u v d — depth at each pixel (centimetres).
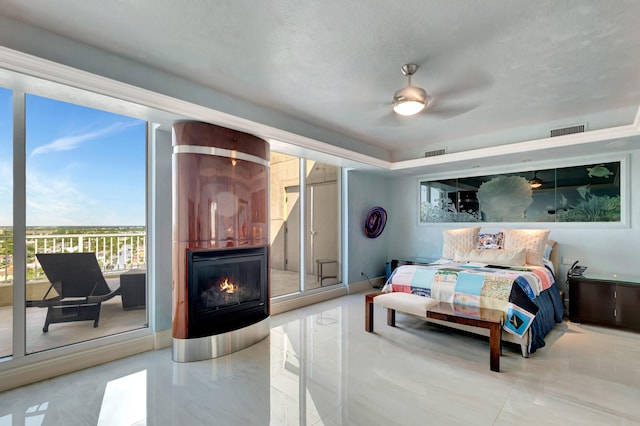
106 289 295
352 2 182
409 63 255
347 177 557
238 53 239
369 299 357
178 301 287
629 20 199
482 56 244
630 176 405
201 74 273
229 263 316
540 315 315
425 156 530
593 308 371
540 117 389
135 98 246
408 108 276
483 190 530
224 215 310
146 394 228
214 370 266
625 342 320
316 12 192
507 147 426
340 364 275
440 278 354
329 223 574
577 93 315
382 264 635
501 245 449
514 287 303
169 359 289
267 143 362
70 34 213
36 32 206
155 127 314
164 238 319
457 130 444
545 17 196
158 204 316
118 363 280
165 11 190
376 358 287
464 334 348
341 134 462
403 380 246
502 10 190
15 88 220
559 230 455
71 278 275
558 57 245
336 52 238
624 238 407
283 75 276
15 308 241
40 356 249
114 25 204
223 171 309
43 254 261
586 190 436
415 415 200
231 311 315
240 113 328
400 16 196
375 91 310
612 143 374
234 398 222
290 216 591
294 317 415
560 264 451
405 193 631
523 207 489
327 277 569
